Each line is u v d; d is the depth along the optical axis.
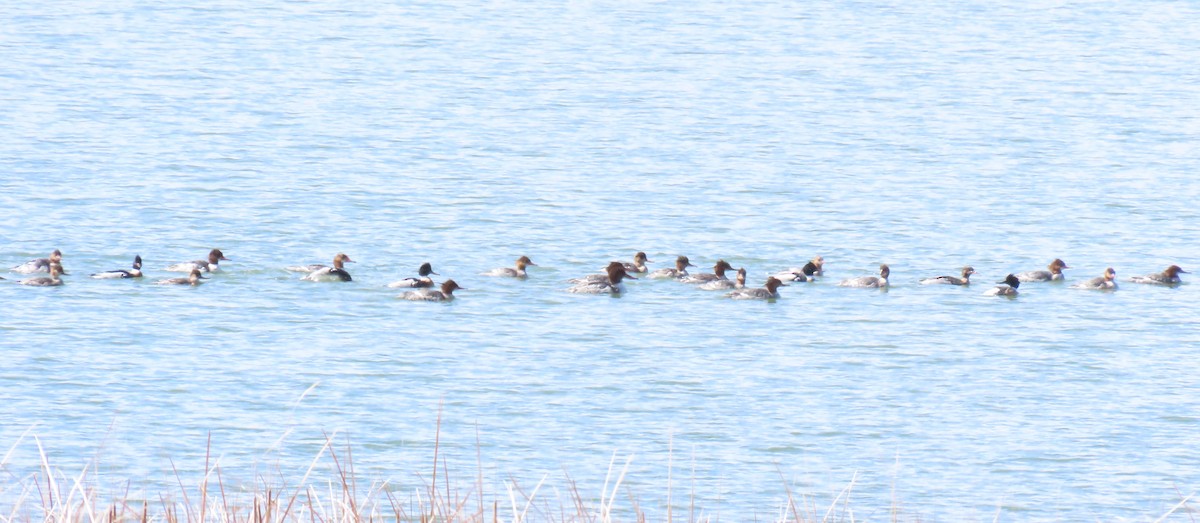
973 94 112.31
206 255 61.88
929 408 42.91
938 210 73.25
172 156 83.75
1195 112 104.38
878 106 107.00
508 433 39.84
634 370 46.38
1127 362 47.97
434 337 49.91
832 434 40.22
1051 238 67.69
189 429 39.56
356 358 47.22
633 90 113.81
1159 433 40.69
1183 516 33.72
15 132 89.94
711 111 104.44
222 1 160.00
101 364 45.88
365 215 70.00
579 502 22.28
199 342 48.75
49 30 138.12
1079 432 40.66
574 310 53.88
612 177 80.75
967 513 33.94
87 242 63.44
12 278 56.62
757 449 38.97
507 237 66.31
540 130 96.06
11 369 45.00
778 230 68.75
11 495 28.69
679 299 55.91
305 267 58.78
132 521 19.84
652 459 37.75
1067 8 162.50
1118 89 114.62
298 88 111.81
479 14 156.50
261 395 43.06
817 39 142.00
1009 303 55.88
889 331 51.56
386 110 103.00
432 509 19.58
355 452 37.75
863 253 64.56
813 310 54.47
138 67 119.25
